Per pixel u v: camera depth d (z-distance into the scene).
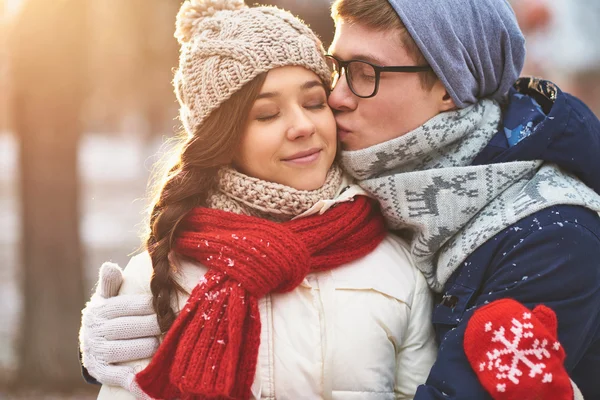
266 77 1.82
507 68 1.99
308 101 1.88
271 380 1.75
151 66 7.51
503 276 1.74
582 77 12.16
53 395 5.70
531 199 1.79
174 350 1.77
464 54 1.90
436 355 1.90
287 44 1.83
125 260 9.70
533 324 1.58
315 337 1.78
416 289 1.92
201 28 1.93
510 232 1.77
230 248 1.76
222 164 1.89
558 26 9.48
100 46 7.22
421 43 1.83
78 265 5.92
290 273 1.75
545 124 1.83
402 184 1.88
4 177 19.34
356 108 1.93
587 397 1.90
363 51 1.88
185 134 2.09
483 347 1.61
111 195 16.95
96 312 1.84
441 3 1.87
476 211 1.84
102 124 35.53
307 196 1.86
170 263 1.85
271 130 1.83
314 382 1.76
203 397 1.73
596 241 1.75
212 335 1.72
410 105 1.89
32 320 5.85
